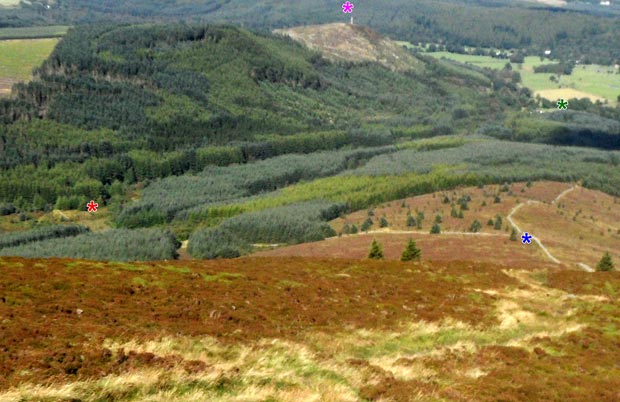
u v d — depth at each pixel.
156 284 42.47
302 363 30.44
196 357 29.22
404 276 55.41
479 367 32.84
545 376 31.66
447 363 32.97
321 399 25.77
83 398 23.28
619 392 29.44
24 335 28.27
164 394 24.61
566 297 53.16
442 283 53.56
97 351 27.25
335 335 36.66
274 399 25.45
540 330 42.97
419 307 45.12
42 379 23.92
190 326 33.88
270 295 43.53
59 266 44.75
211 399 24.78
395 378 29.78
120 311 34.94
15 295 35.59
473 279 56.81
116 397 23.83
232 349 31.25
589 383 30.69
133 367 26.45
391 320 40.91
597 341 39.00
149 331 31.86
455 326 41.34
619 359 35.50
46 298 35.75
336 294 46.50
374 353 34.88
